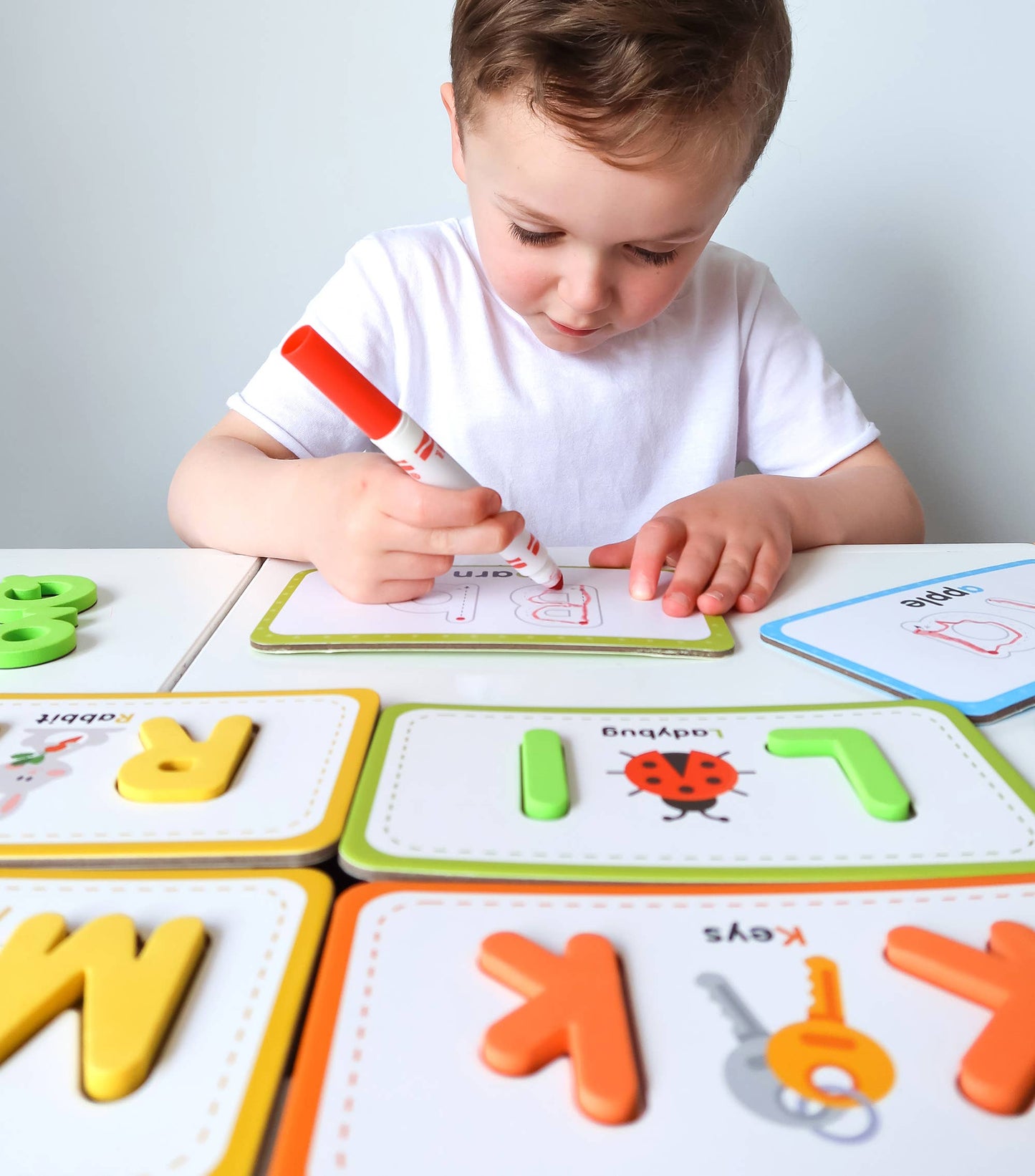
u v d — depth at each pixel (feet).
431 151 3.49
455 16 2.05
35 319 3.68
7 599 1.60
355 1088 0.65
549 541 2.87
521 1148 0.61
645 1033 0.69
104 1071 0.64
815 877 0.87
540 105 1.70
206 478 2.11
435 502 1.49
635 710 1.20
